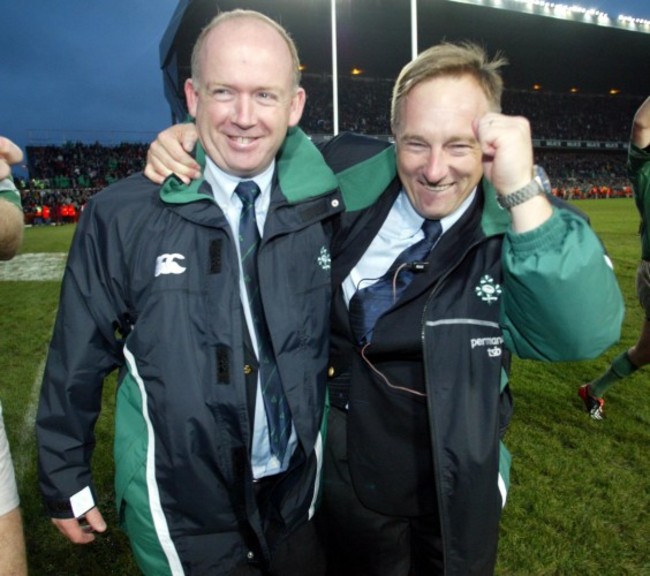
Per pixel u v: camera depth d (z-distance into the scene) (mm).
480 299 1452
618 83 40312
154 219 1464
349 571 1868
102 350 1539
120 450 1558
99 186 30312
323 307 1585
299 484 1615
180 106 33750
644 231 3354
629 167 3301
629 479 2994
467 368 1461
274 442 1554
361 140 1878
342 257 1613
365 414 1615
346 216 1642
